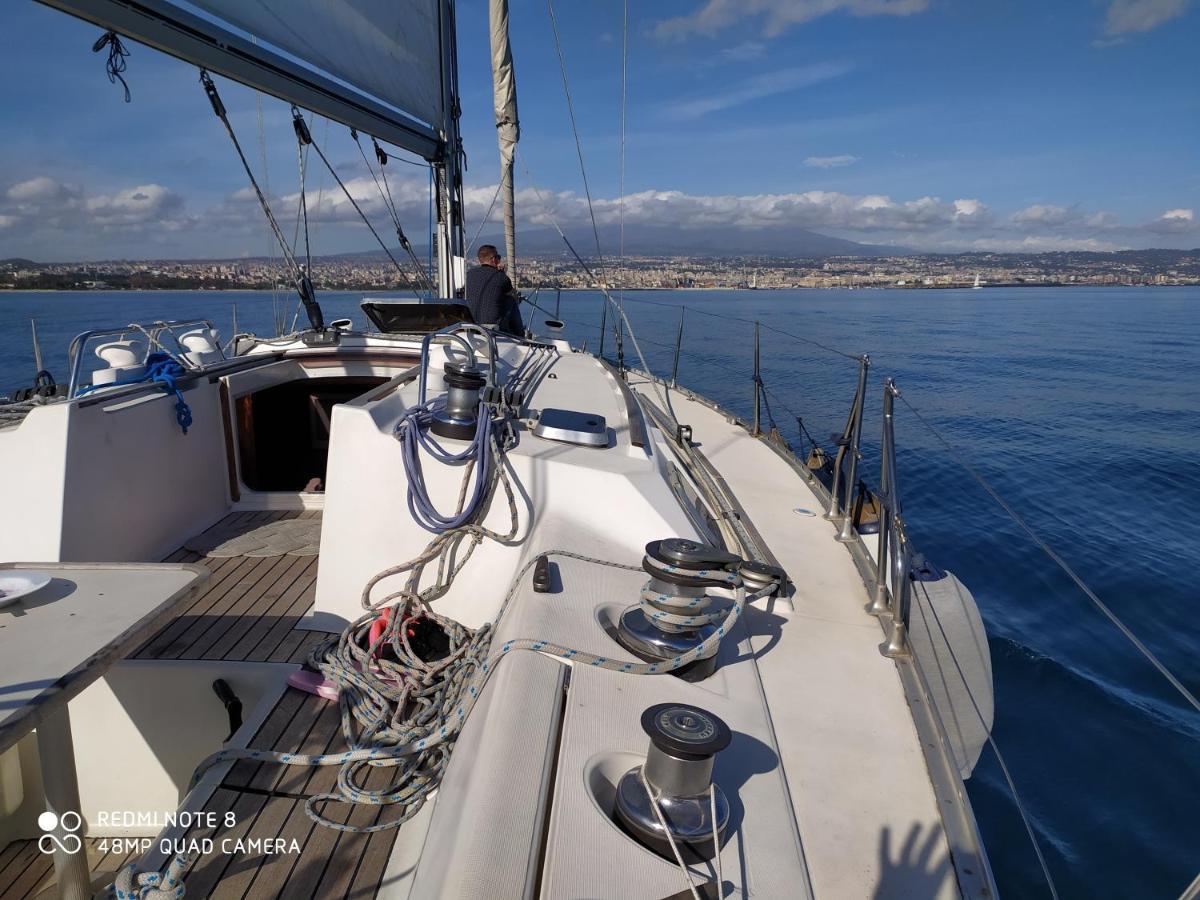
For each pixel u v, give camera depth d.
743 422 5.32
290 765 1.79
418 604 2.18
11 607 1.51
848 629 2.06
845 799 1.38
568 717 1.40
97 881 2.05
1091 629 6.16
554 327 5.27
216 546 3.29
